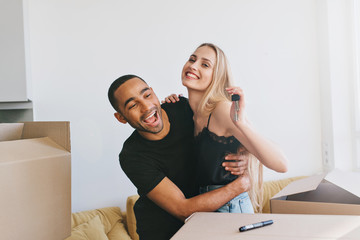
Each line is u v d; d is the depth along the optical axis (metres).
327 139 2.04
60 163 0.71
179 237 0.71
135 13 1.68
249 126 1.76
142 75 1.65
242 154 1.62
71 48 1.62
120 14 1.67
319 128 2.03
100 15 1.65
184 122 1.55
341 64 2.08
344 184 0.97
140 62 1.66
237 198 1.56
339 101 2.07
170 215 1.50
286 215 0.82
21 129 0.80
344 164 2.08
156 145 1.53
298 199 1.12
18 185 0.61
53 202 0.69
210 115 1.59
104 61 1.64
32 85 1.57
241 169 1.61
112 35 1.65
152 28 1.69
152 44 1.68
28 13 1.55
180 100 1.62
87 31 1.63
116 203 1.64
